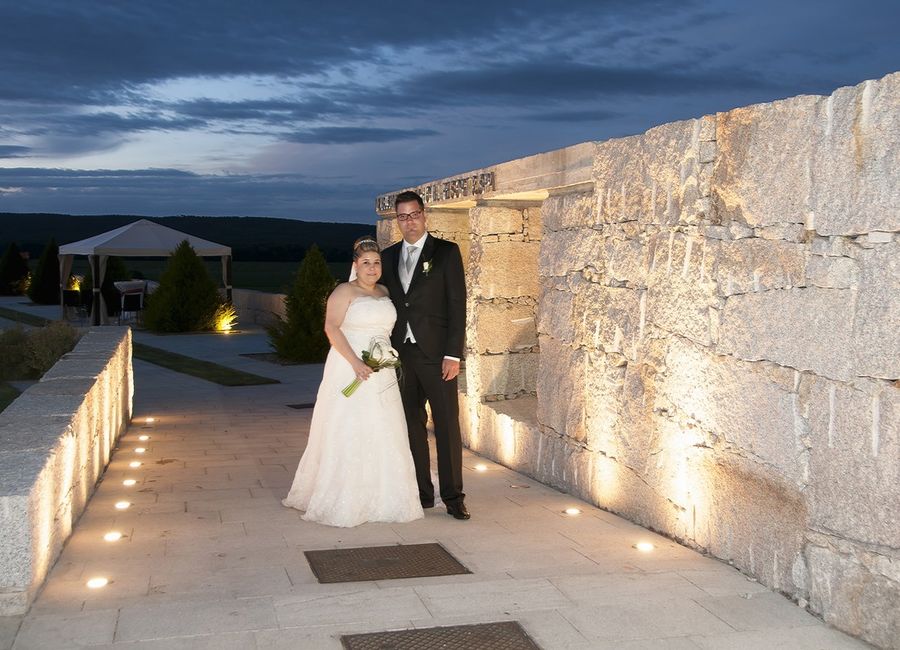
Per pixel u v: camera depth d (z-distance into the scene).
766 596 4.49
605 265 6.30
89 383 7.03
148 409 12.16
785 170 4.44
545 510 6.36
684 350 5.35
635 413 5.91
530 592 4.47
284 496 6.79
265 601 4.31
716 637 3.96
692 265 5.27
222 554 5.18
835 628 4.10
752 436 4.73
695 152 5.22
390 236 10.72
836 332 4.11
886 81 3.81
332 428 6.04
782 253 4.48
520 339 8.71
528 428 7.52
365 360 6.05
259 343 22.03
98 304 25.95
